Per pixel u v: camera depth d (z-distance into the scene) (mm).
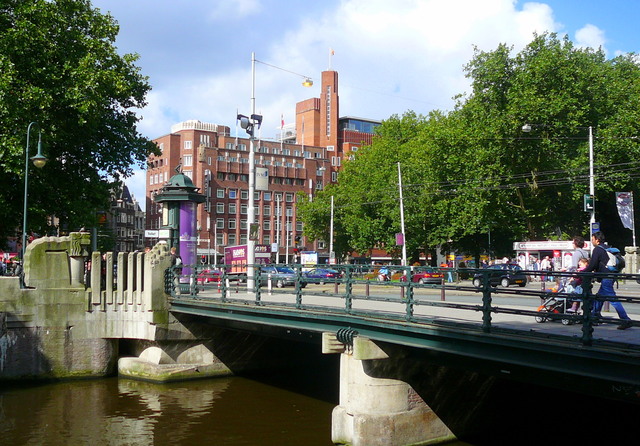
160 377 22156
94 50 32250
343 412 14602
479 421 15625
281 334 18672
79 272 23344
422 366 14695
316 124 120062
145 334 22859
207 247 96188
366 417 13875
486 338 10680
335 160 115625
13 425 16547
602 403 16156
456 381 15188
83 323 23125
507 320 13398
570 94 43000
